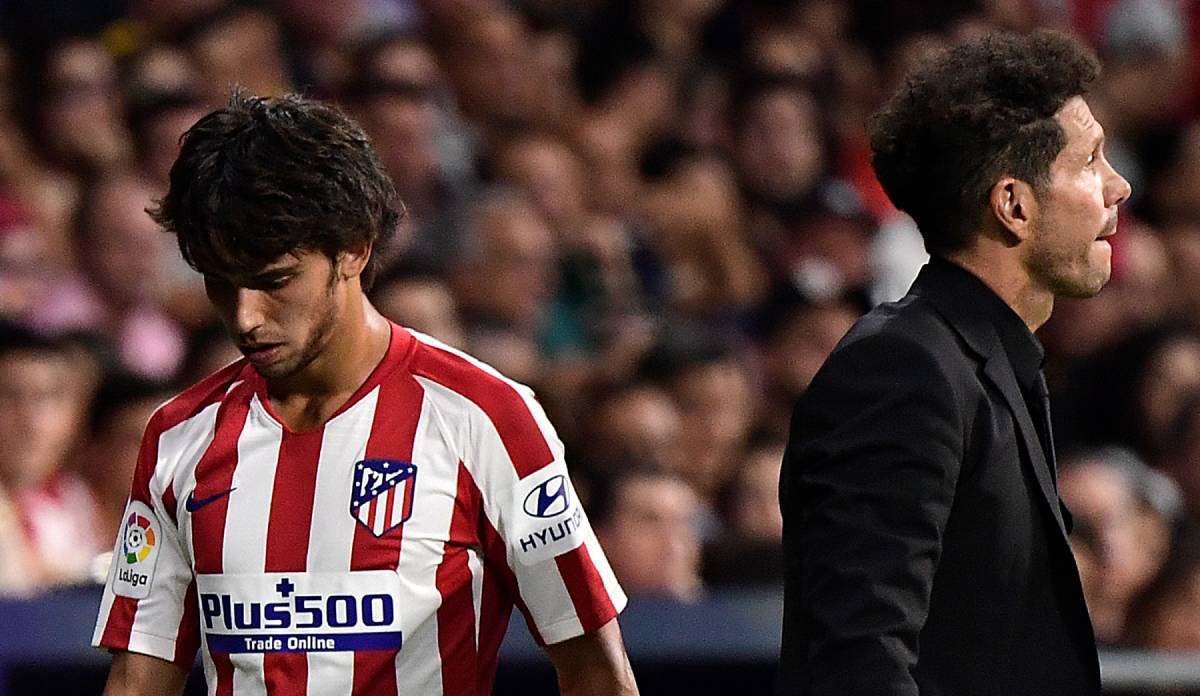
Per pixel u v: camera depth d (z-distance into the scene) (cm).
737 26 3309
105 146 2494
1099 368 2553
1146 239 3030
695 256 2706
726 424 2267
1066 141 952
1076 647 938
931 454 895
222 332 2017
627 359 2497
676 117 3091
